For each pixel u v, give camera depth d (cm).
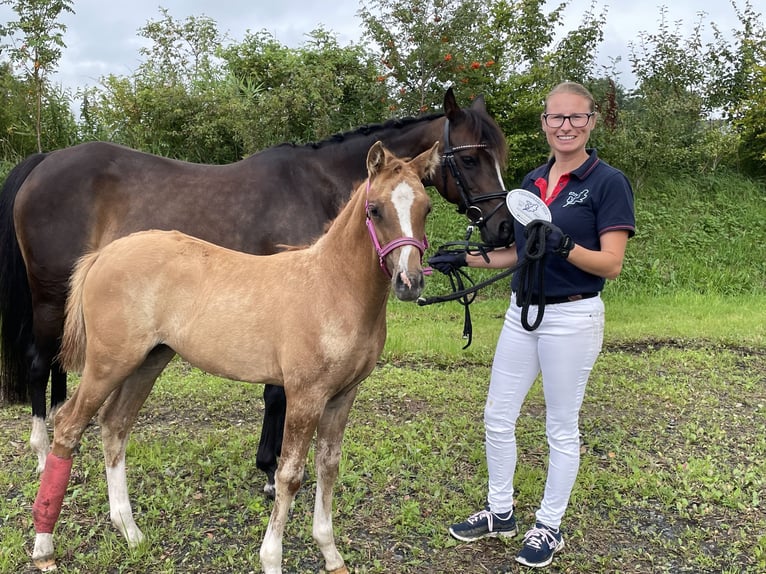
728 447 382
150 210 358
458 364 558
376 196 222
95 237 368
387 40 985
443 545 275
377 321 241
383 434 391
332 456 252
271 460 321
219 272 251
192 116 980
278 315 237
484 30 1061
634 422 423
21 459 356
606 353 599
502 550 275
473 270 890
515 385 264
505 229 367
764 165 1228
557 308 243
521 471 343
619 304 830
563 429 255
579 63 1258
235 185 358
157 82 1014
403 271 211
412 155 385
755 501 309
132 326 248
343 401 252
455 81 1017
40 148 838
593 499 316
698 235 1016
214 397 464
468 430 402
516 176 1122
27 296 390
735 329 687
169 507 300
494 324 700
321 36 1123
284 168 361
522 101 1040
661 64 1308
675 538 284
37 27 786
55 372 394
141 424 411
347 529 287
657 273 918
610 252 230
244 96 1016
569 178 242
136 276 249
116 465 273
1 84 889
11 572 252
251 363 244
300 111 970
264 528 284
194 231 353
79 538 272
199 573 254
